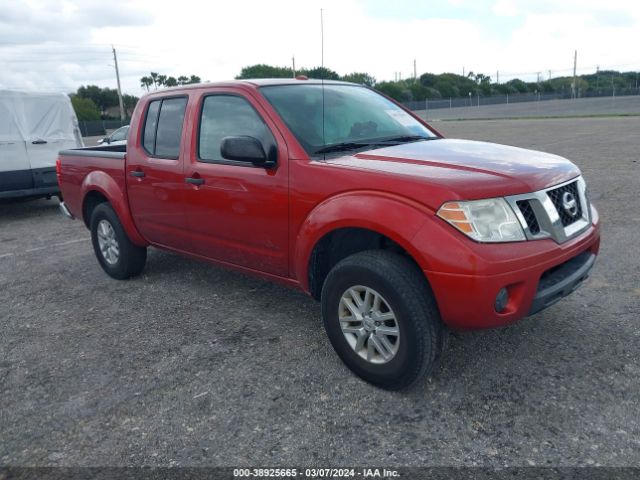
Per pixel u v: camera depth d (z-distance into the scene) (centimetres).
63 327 457
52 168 977
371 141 404
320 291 382
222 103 427
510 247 294
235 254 426
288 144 371
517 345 377
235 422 309
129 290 538
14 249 739
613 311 423
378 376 327
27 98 958
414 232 297
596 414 298
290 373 359
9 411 333
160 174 468
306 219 354
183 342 414
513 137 2027
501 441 281
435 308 307
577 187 355
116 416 321
